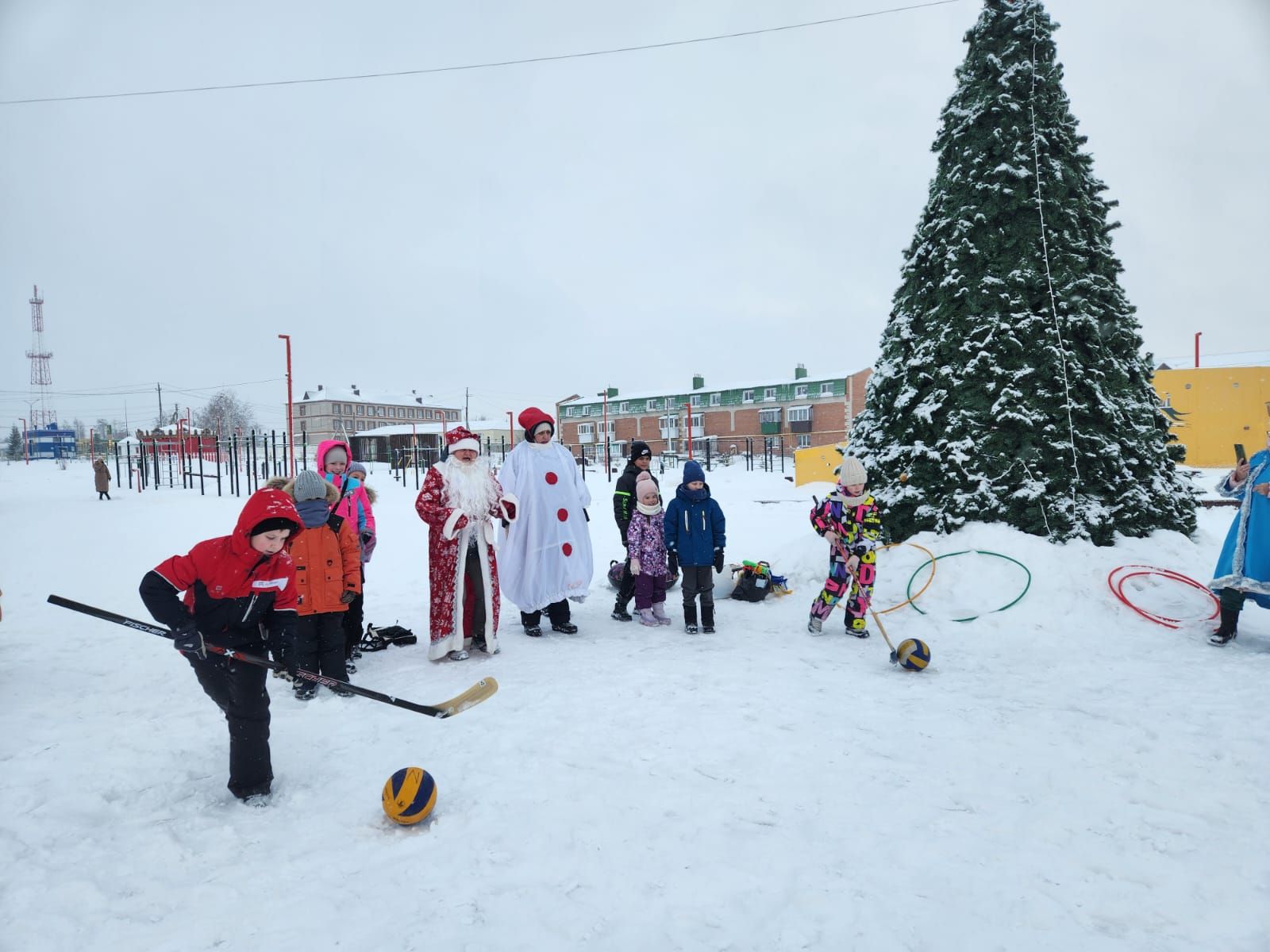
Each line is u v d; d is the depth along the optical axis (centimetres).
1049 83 764
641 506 700
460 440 581
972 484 727
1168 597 624
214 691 335
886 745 385
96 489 2758
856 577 625
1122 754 362
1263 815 302
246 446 2975
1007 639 593
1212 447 2288
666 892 257
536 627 658
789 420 5897
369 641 622
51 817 309
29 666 567
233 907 249
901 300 833
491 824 307
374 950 226
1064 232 742
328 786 347
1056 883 259
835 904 248
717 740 395
